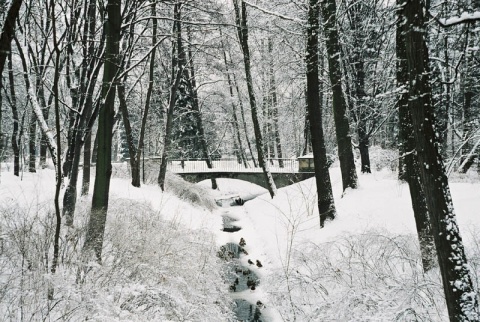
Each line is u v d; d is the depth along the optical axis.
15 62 12.02
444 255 3.93
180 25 15.61
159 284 5.34
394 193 10.09
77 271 4.81
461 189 9.23
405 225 7.53
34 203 7.85
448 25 4.23
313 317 5.07
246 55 18.61
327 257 6.44
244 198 27.72
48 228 5.36
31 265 4.51
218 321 5.50
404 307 4.32
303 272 7.19
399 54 6.73
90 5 7.29
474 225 6.49
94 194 5.87
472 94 16.47
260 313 6.93
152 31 13.11
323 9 11.32
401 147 9.57
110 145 6.04
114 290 4.59
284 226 11.74
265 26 15.71
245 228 15.03
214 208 21.12
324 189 10.04
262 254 10.59
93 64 7.01
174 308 4.73
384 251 5.82
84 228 6.00
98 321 3.85
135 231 6.74
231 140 38.81
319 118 10.30
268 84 29.52
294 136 34.81
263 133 32.19
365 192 11.25
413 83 4.12
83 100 7.22
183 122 28.61
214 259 8.09
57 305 4.05
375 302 4.67
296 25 13.10
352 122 15.68
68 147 7.20
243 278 8.84
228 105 30.98
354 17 14.39
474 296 3.78
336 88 12.06
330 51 11.84
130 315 4.20
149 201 11.84
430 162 4.02
